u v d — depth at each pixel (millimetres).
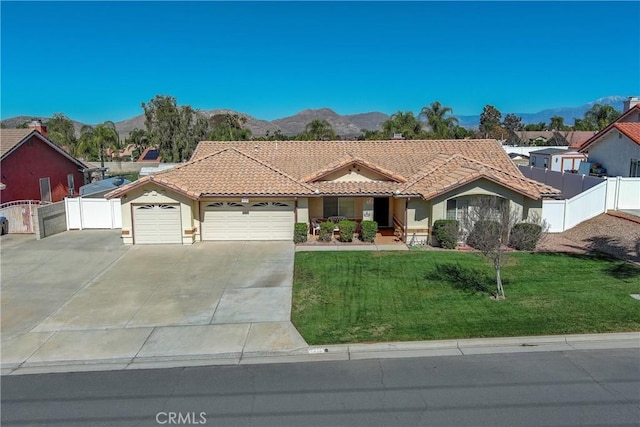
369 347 11406
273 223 22984
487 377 9805
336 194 22531
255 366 10648
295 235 22312
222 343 11922
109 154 74938
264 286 16188
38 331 12852
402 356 10938
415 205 21766
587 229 22422
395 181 24000
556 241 21500
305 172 25734
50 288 16266
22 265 18891
